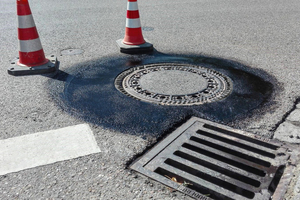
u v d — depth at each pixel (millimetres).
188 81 3992
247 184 2195
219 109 3283
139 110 3285
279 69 4426
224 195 2100
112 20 7414
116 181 2240
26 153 2562
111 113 3230
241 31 6488
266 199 2051
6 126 2977
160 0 10148
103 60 4852
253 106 3340
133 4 5145
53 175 2305
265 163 2445
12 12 8266
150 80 4035
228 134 2854
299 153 2520
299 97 3533
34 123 3035
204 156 2506
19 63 4441
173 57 4961
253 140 2738
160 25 6973
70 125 2994
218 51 5246
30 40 4301
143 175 2303
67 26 6859
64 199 2078
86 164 2422
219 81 4004
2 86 3895
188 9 8727
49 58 4688
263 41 5801
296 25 6977
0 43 5691
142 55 5078
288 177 2240
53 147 2641
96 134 2838
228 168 2363
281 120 3039
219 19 7559
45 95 3654
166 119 3104
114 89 3814
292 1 10188
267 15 8016
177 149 2604
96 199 2074
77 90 3795
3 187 2189
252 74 4246
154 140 2748
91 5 9258
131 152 2568
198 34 6277
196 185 2215
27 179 2266
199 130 2902
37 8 8727
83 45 5590
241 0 10297
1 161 2463
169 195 2107
